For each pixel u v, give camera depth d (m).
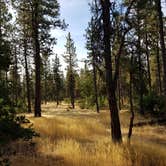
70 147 13.52
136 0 15.88
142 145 14.87
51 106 76.19
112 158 11.86
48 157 12.42
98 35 16.72
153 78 60.44
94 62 17.14
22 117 6.29
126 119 32.28
